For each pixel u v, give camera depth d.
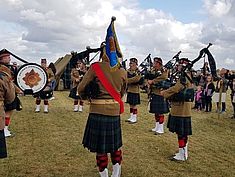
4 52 4.07
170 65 6.86
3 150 3.68
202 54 5.05
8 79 3.80
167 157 5.27
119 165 3.94
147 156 5.28
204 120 9.38
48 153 5.22
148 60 9.68
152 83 7.09
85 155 5.15
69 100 13.20
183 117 5.01
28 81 6.55
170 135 6.98
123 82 3.91
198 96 11.95
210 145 6.22
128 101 8.47
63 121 8.20
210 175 4.46
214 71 5.18
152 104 7.16
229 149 5.95
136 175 4.35
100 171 3.83
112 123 3.79
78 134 6.70
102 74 3.75
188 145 6.15
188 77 4.97
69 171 4.41
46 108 9.60
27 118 8.44
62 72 17.47
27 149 5.43
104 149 3.72
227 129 8.09
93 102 3.79
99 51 3.92
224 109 11.15
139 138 6.58
